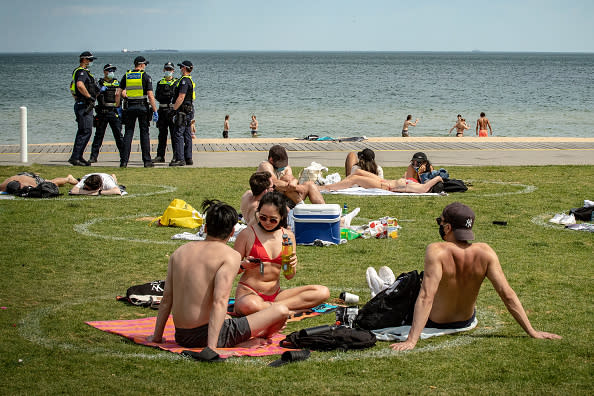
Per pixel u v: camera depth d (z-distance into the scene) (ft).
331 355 19.10
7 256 29.55
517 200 44.32
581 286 25.94
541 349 19.53
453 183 47.73
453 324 21.03
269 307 20.25
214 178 52.54
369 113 156.04
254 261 21.81
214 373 17.63
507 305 20.53
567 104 186.39
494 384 17.07
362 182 47.32
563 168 59.16
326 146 76.54
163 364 18.25
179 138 59.82
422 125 133.08
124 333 20.61
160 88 60.39
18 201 42.14
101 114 59.67
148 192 46.03
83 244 31.89
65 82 279.28
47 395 16.19
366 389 16.67
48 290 25.05
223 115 148.05
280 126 127.24
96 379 17.13
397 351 19.43
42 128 114.93
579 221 38.63
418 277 21.58
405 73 415.23
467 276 20.44
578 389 16.84
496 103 189.16
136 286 24.26
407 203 43.11
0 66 531.09
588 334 20.80
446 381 17.25
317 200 35.81
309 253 31.04
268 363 18.47
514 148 74.74
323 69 490.90
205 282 19.25
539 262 29.45
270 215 21.84
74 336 20.40
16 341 19.84
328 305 23.73
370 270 24.82
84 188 44.70
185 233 33.68
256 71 446.60
